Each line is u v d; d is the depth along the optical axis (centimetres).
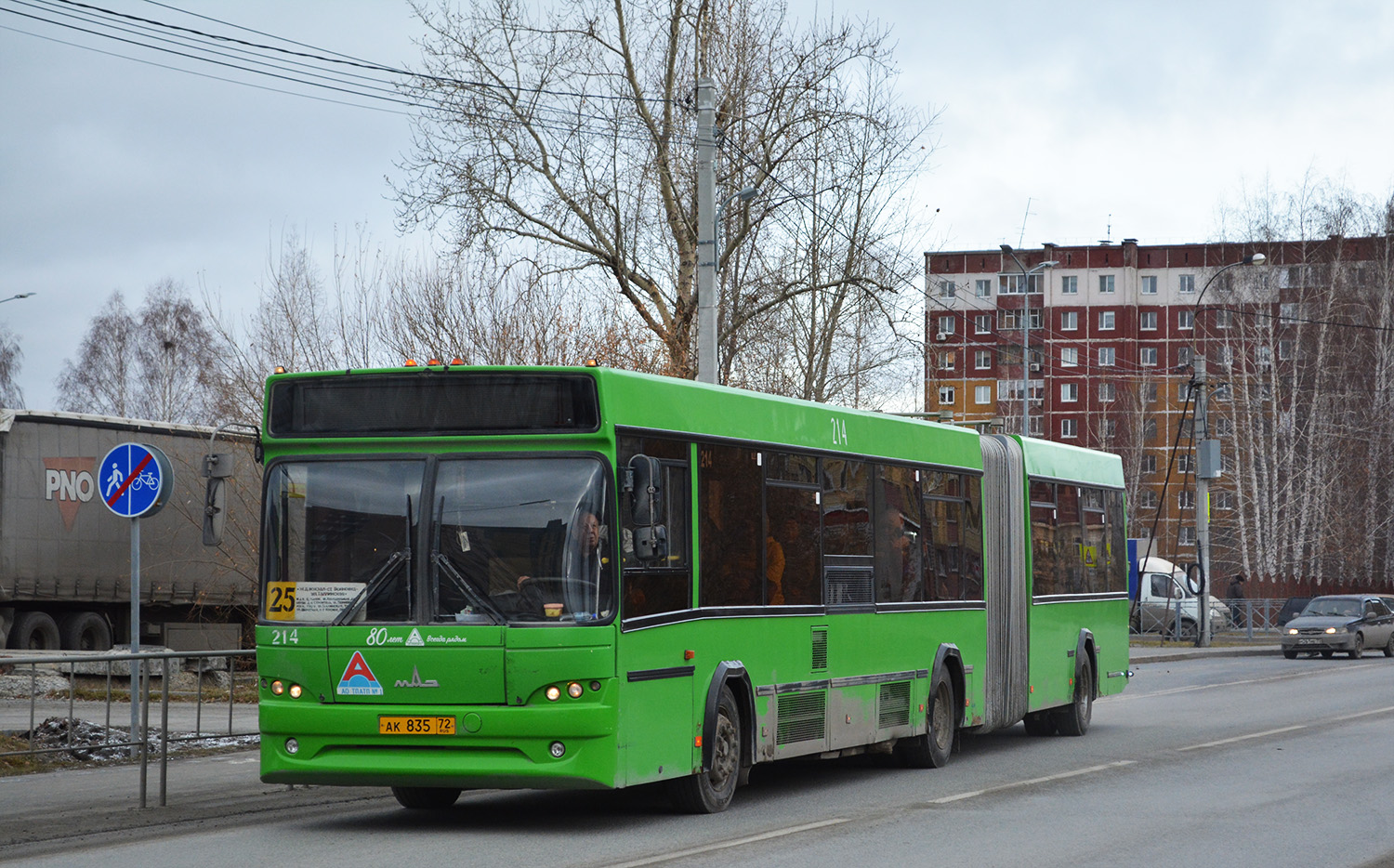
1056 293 10444
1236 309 6669
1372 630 4222
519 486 1046
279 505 1078
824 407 1377
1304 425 6334
